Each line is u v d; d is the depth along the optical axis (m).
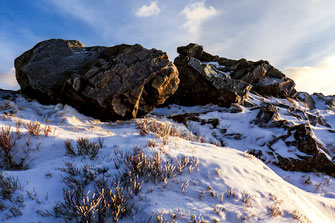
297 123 9.89
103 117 10.63
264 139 8.77
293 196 3.97
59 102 10.38
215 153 5.04
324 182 6.73
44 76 10.29
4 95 12.84
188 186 3.43
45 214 2.62
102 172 3.58
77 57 11.54
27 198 2.90
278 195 3.68
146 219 2.61
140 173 3.49
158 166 3.62
